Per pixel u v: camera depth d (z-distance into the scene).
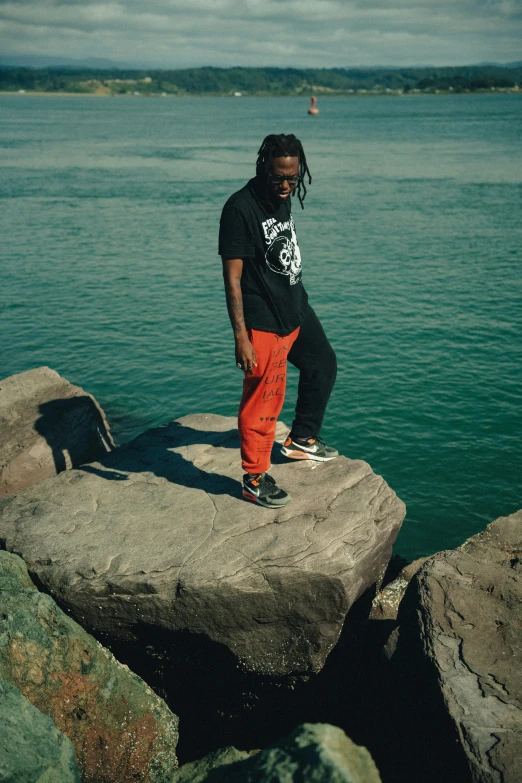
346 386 12.62
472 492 9.45
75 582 3.86
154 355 14.24
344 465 4.70
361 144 71.69
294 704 4.08
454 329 15.37
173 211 32.03
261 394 4.00
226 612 3.79
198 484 4.59
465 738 3.04
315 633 3.85
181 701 4.21
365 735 3.83
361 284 19.03
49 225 28.11
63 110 185.50
